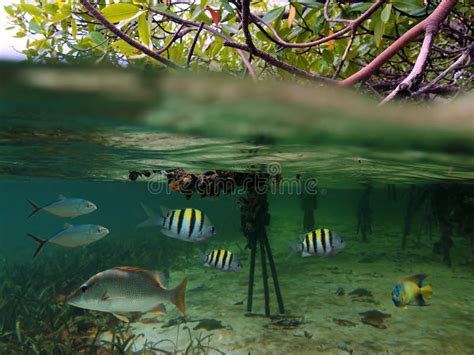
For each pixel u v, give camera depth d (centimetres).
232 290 136
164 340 90
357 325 99
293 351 85
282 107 43
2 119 55
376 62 44
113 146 78
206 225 79
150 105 44
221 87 36
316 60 68
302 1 53
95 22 60
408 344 88
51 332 92
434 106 43
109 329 95
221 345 90
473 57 54
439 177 125
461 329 95
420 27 42
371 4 52
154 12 48
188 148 77
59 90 38
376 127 52
